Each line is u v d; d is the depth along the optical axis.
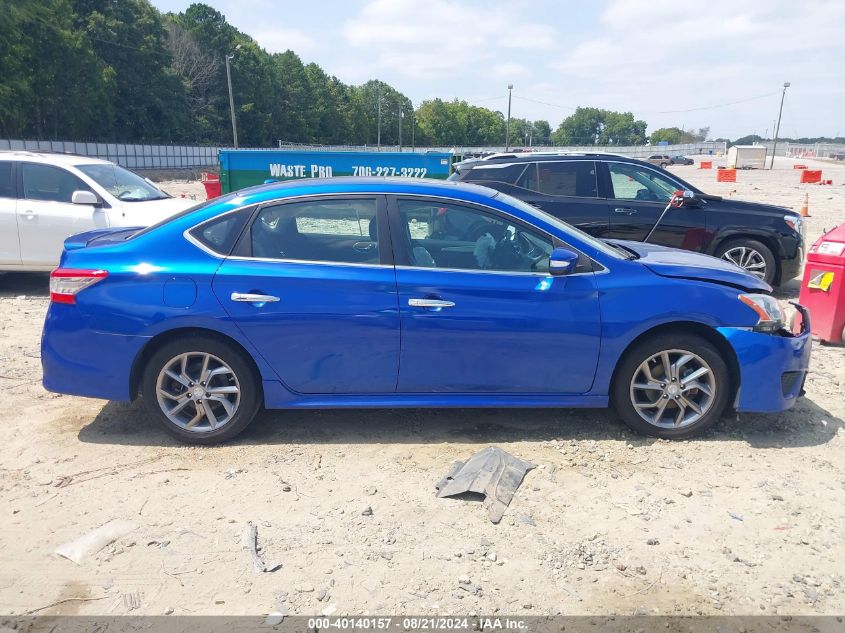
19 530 3.41
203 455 4.22
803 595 2.94
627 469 4.03
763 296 4.28
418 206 4.30
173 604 2.88
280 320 4.12
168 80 70.19
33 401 5.09
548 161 8.70
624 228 8.46
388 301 4.12
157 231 4.29
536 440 4.42
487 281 4.17
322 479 3.92
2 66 48.66
